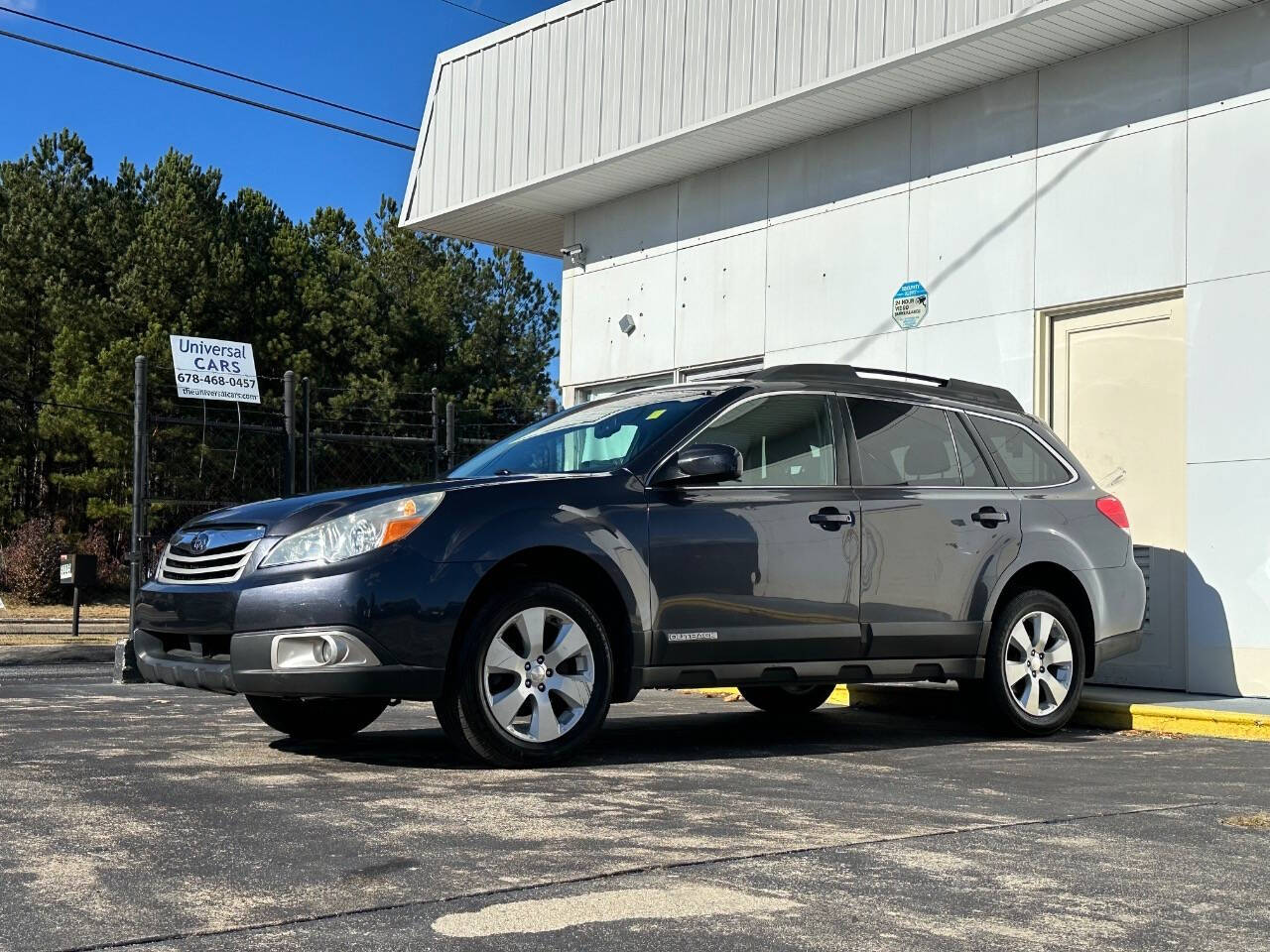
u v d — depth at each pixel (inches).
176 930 120.6
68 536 1466.5
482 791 195.9
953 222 417.7
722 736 284.5
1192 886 145.8
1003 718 282.8
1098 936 125.2
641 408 263.4
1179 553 360.8
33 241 1684.3
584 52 506.0
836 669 256.5
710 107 450.6
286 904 129.9
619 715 331.9
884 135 440.1
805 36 418.0
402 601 211.0
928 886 142.4
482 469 263.3
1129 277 371.9
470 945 117.7
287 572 213.6
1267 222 342.6
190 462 1459.2
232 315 1717.5
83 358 1557.6
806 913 130.0
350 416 1756.9
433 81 585.6
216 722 284.0
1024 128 399.5
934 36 377.7
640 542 233.8
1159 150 366.6
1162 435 367.6
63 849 152.4
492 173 546.0
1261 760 257.0
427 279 1991.9
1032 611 286.7
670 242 518.0
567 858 151.1
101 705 321.4
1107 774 233.8
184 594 223.5
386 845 156.6
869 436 270.1
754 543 245.8
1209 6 347.6
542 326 2150.6
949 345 417.7
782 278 472.4
